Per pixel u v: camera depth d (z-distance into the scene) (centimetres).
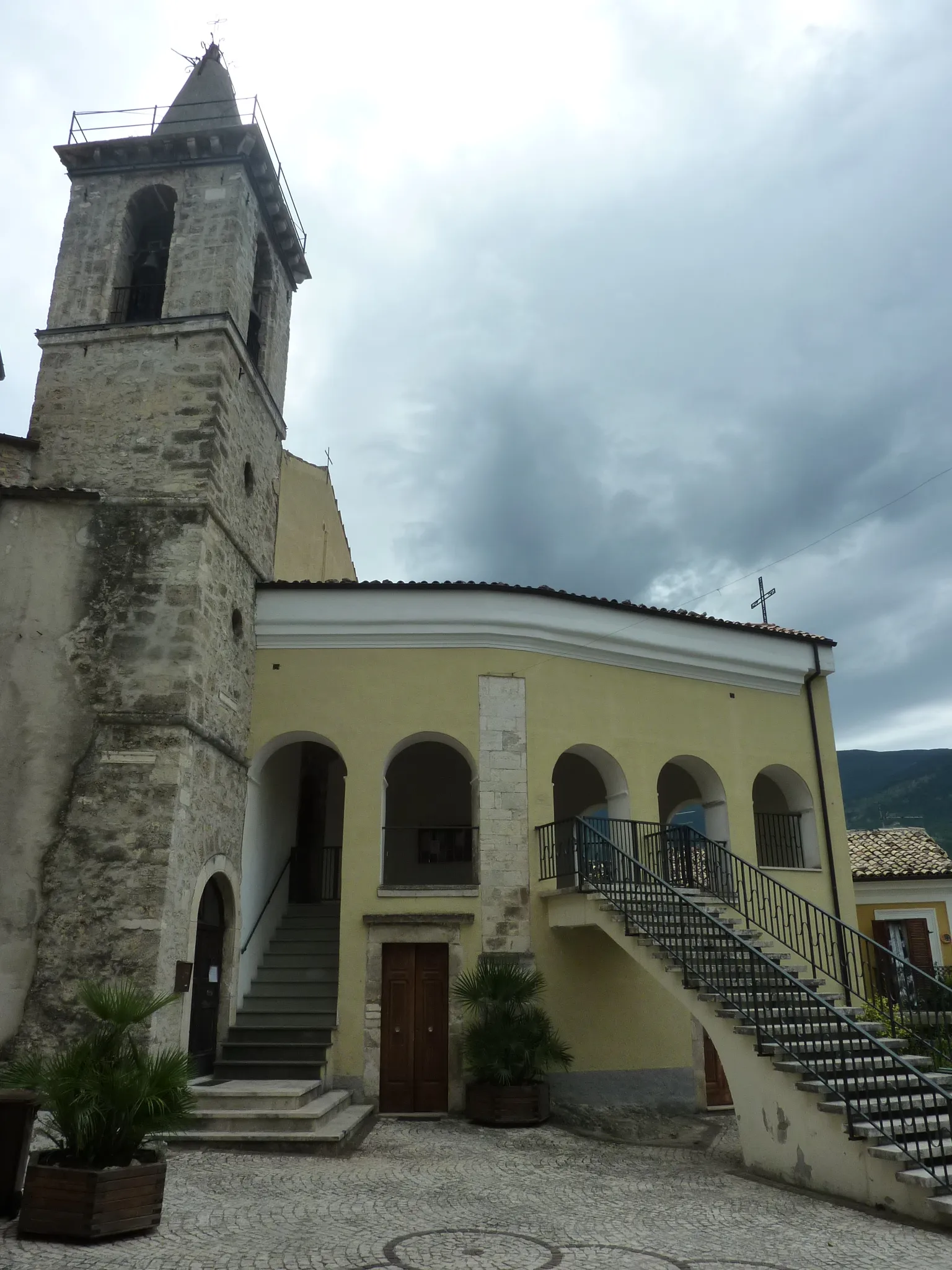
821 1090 866
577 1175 920
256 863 1429
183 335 1372
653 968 1109
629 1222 741
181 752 1134
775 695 1683
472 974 1280
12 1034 1015
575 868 1301
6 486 1254
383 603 1459
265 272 1678
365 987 1288
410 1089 1261
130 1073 668
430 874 1850
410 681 1432
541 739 1436
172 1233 657
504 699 1433
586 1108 1281
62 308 1428
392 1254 637
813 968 1306
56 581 1209
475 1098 1205
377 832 1362
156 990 1032
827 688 1723
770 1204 803
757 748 1627
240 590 1399
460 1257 636
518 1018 1223
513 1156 1005
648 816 1484
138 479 1286
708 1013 1012
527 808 1391
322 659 1444
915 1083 910
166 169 1519
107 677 1167
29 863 1081
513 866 1357
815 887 1582
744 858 1540
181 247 1452
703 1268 624
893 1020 1210
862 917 1964
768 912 1516
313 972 1430
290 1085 1136
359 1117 1123
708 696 1616
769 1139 917
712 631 1627
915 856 2106
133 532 1244
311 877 1719
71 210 1512
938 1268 629
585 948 1358
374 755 1395
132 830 1093
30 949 1048
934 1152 789
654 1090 1334
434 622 1448
